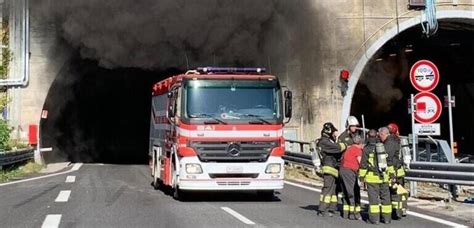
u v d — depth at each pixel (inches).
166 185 642.8
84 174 906.1
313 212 480.1
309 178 834.2
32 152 1060.5
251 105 538.0
